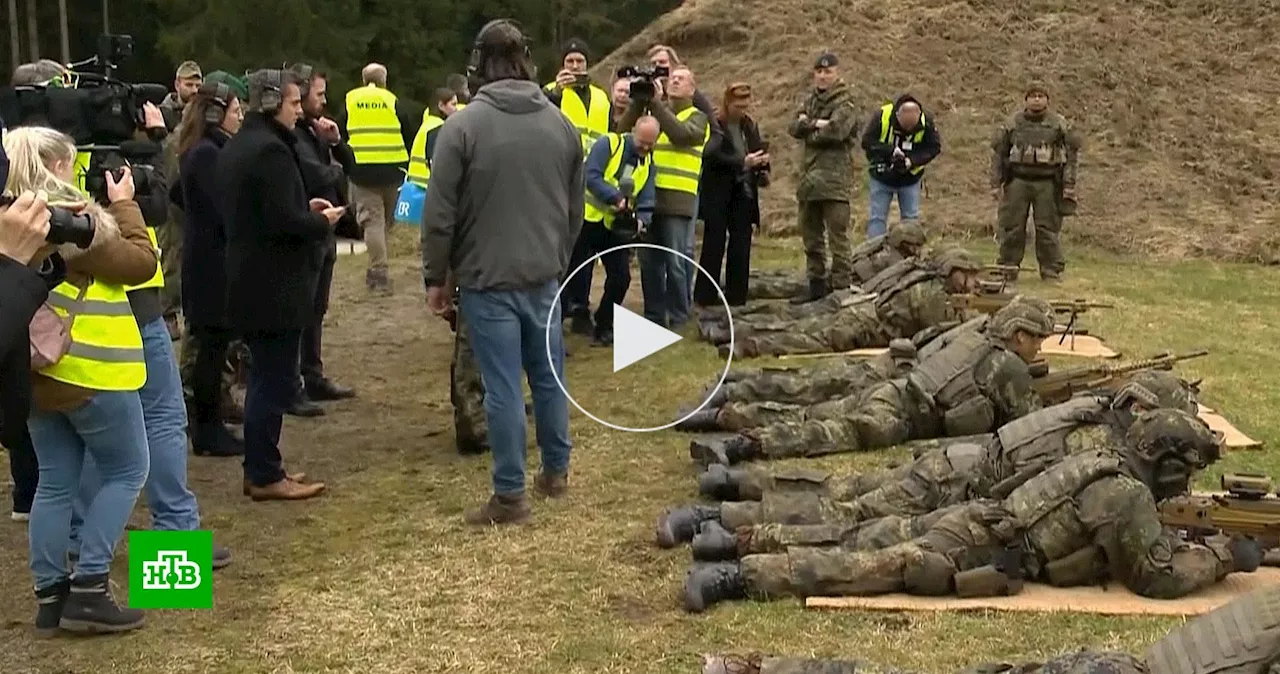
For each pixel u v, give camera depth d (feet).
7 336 9.17
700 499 21.71
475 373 25.13
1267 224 56.18
